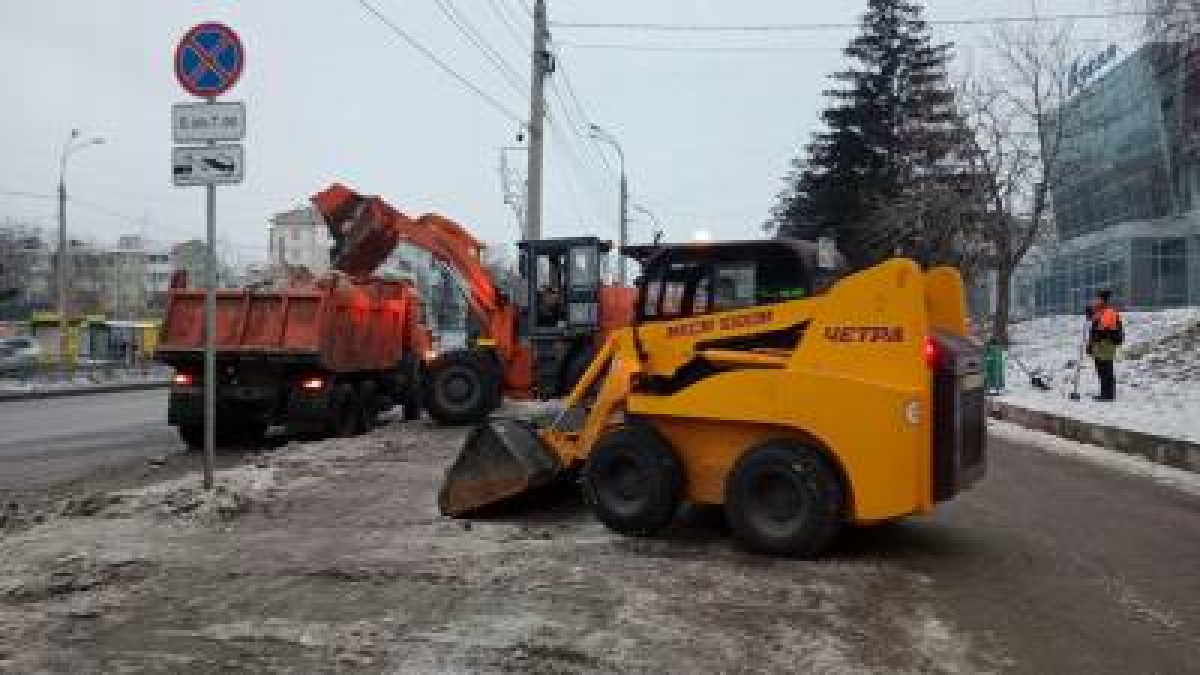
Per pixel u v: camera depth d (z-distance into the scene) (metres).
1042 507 10.88
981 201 37.97
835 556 8.38
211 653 5.90
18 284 101.62
